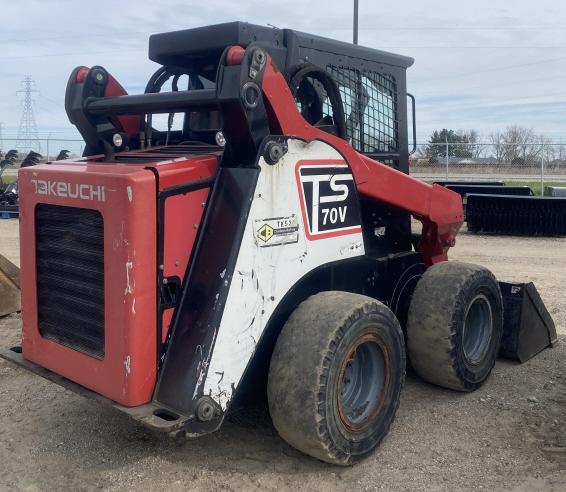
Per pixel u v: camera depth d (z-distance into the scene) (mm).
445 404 4230
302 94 3844
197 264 3035
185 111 3445
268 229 3109
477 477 3342
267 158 3076
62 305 3318
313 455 3262
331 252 3527
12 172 24250
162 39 3848
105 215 2934
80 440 3773
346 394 3488
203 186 3105
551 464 3473
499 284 5047
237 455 3557
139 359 2920
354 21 12836
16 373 4863
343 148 3600
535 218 12141
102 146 3811
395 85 4590
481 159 22547
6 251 10484
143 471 3414
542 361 5086
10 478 3377
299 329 3215
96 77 3738
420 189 4367
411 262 4727
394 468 3422
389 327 3479
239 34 3562
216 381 2924
